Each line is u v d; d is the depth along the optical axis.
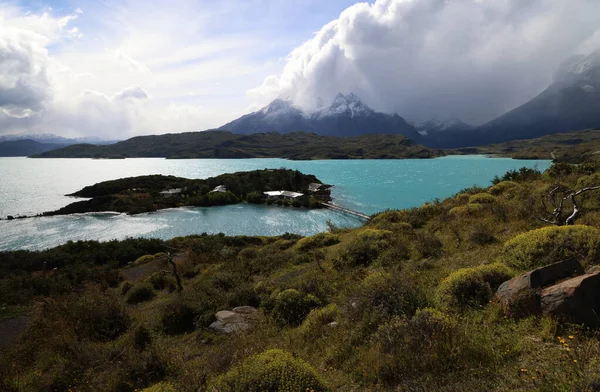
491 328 5.19
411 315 6.32
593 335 4.32
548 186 16.34
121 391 7.21
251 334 9.11
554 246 7.30
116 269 27.52
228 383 4.98
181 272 22.70
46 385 8.17
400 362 4.79
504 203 16.47
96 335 11.66
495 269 6.95
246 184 82.19
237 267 20.09
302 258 18.94
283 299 10.39
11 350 11.16
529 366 3.93
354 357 5.74
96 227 52.09
